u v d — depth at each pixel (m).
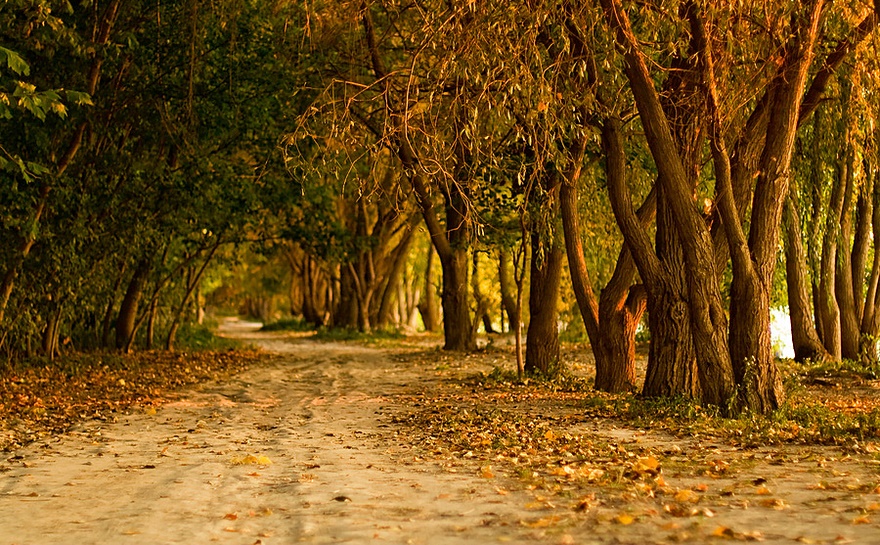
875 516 5.83
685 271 12.96
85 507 6.93
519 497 6.94
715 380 12.38
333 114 11.65
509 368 22.70
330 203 29.28
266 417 13.57
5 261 18.75
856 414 12.94
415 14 19.38
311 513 6.51
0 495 7.46
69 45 16.88
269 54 22.17
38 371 19.72
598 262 24.67
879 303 22.36
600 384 16.77
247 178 25.78
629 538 5.36
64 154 19.53
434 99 11.72
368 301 43.59
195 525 6.19
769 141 12.27
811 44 11.95
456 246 22.17
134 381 19.19
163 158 23.78
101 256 22.72
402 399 15.92
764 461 8.53
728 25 12.04
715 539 5.25
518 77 10.65
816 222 21.64
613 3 11.73
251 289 68.00
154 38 20.72
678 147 13.96
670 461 8.64
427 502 6.83
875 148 16.92
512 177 17.30
